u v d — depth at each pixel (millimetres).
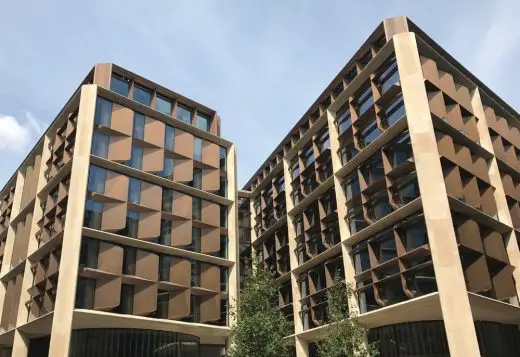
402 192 35719
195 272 43969
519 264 36719
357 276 38219
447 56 41344
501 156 41750
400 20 39531
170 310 40688
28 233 46438
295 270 48062
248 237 61406
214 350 45875
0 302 48438
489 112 43031
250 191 63906
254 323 33969
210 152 49469
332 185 44500
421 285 32406
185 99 49094
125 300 38375
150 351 38562
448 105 38531
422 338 34875
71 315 34156
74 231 36625
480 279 32344
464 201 35125
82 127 40250
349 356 31750
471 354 28016
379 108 38844
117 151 41312
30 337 42156
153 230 41219
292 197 52250
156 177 43344
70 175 39781
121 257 38188
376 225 37062
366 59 42812
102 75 43844
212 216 46844
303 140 50750
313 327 44531
